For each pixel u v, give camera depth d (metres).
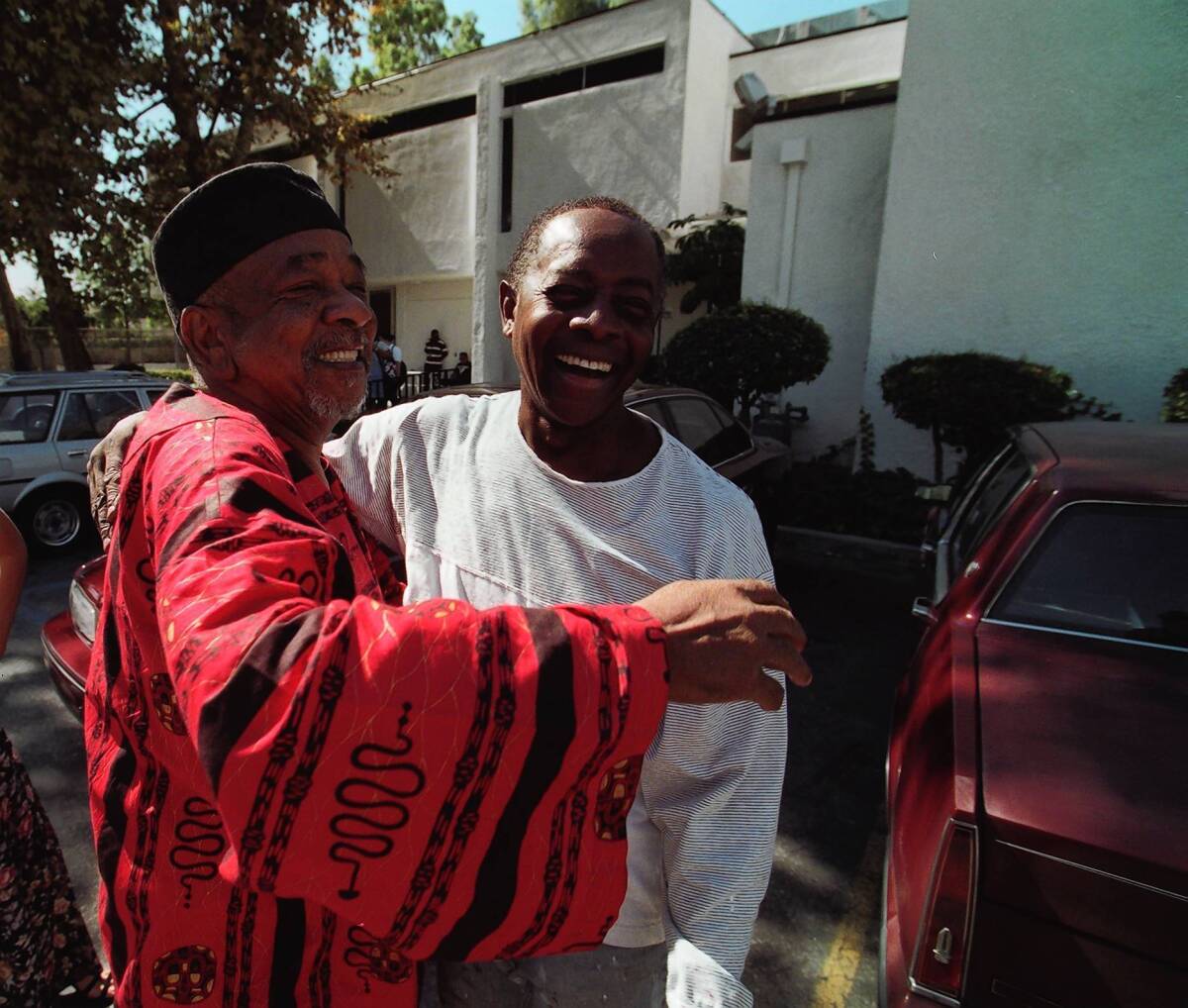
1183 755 1.64
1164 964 1.37
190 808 0.83
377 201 15.81
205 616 0.60
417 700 0.57
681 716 0.99
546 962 1.06
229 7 10.60
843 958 2.23
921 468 7.58
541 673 0.60
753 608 0.69
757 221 8.97
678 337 7.95
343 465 1.36
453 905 0.69
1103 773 1.59
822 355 7.49
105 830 0.88
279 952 0.87
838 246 8.50
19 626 4.54
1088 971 1.42
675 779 1.04
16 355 13.16
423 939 0.72
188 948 0.85
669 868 1.06
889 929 1.74
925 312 7.38
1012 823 1.52
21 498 5.75
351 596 0.73
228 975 0.86
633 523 1.05
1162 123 6.23
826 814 2.89
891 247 7.49
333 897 0.64
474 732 0.59
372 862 0.61
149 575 0.81
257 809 0.57
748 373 7.30
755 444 5.60
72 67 9.34
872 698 3.81
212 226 0.88
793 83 12.63
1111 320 6.59
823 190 8.52
